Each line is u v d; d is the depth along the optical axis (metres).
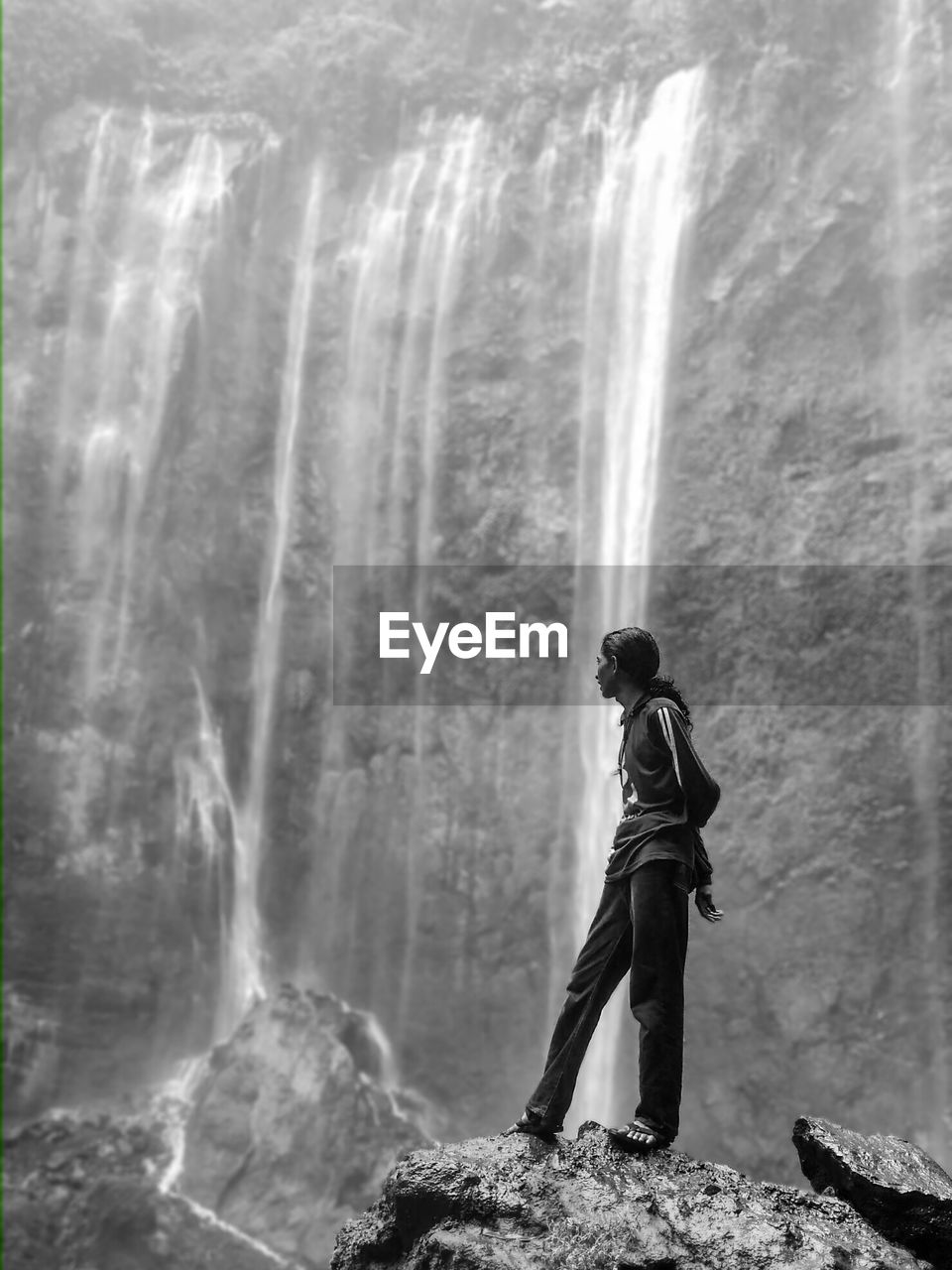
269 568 38.41
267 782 37.38
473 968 35.25
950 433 32.78
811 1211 5.21
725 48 37.28
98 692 36.00
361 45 40.66
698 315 36.06
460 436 37.97
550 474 37.22
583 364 37.56
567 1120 32.22
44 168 39.28
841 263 34.59
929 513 32.59
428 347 38.81
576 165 38.91
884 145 34.72
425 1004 35.38
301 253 40.28
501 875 35.50
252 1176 29.52
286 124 40.91
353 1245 5.58
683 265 36.44
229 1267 27.64
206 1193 29.30
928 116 34.44
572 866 34.84
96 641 36.31
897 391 33.62
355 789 36.91
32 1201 29.05
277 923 36.81
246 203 39.69
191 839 36.19
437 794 36.38
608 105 39.19
